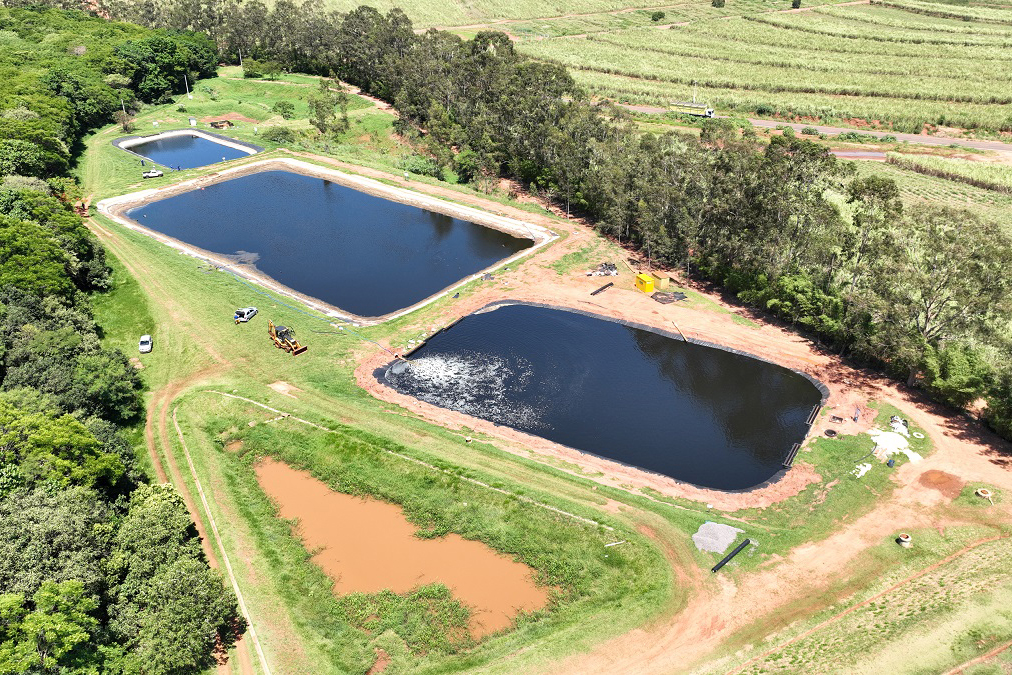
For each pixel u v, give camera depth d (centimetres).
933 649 4819
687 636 5106
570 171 12450
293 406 7688
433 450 6975
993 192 12762
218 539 6053
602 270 10612
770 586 5466
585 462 6919
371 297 10306
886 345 7844
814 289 8769
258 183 14962
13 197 10062
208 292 10169
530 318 9581
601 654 5016
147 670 4541
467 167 14650
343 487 6650
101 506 5531
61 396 6725
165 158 16275
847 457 6831
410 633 5244
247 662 4984
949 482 6444
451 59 17338
